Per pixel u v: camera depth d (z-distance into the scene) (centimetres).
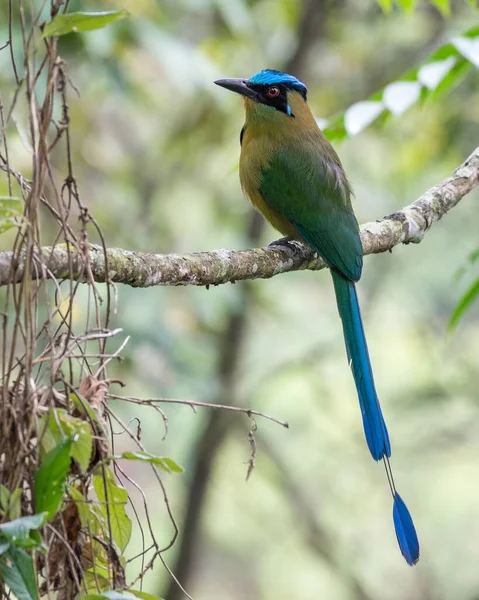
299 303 1625
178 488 1584
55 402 418
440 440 1670
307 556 1844
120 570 424
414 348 1661
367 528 1759
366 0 1441
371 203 1489
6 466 403
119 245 1288
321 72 1482
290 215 821
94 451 420
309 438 1716
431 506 1747
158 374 1143
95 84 1109
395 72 1446
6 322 405
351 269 762
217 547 1825
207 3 1146
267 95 851
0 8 952
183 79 1066
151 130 1422
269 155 838
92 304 1050
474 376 1584
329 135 715
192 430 1427
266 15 1425
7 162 430
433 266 1555
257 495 1762
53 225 1007
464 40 643
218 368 1377
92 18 388
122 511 429
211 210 1416
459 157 1356
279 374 1546
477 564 1725
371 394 710
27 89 399
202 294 1199
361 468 1745
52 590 414
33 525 366
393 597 1727
